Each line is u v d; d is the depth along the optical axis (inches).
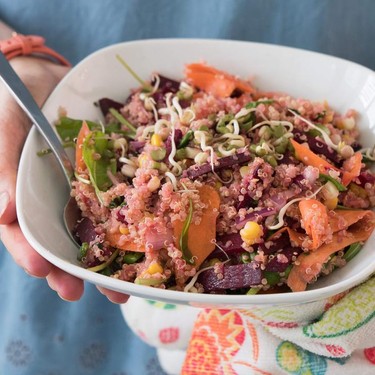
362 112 13.2
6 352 17.6
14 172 11.8
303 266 10.5
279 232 10.6
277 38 16.7
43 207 11.3
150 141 12.0
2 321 17.9
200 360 12.9
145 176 11.0
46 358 17.6
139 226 10.5
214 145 11.7
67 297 11.0
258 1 16.4
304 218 10.5
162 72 14.5
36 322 17.8
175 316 15.5
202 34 16.9
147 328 15.8
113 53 14.2
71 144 12.6
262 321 12.1
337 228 10.8
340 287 9.5
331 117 13.2
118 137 12.8
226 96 13.5
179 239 10.4
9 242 11.2
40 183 11.6
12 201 11.2
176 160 11.6
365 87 13.2
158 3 16.8
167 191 10.5
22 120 12.7
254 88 14.4
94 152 12.0
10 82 12.1
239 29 16.7
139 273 10.4
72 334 17.8
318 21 16.4
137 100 13.6
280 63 14.2
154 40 14.4
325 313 11.7
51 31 17.4
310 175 11.0
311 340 11.9
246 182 10.9
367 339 11.6
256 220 10.6
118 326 18.0
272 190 11.1
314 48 16.7
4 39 16.7
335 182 11.2
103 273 10.8
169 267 10.5
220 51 14.4
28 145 11.6
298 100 13.4
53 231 11.1
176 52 14.4
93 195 11.5
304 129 12.5
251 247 10.5
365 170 12.2
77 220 11.8
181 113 12.5
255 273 10.2
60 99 13.0
